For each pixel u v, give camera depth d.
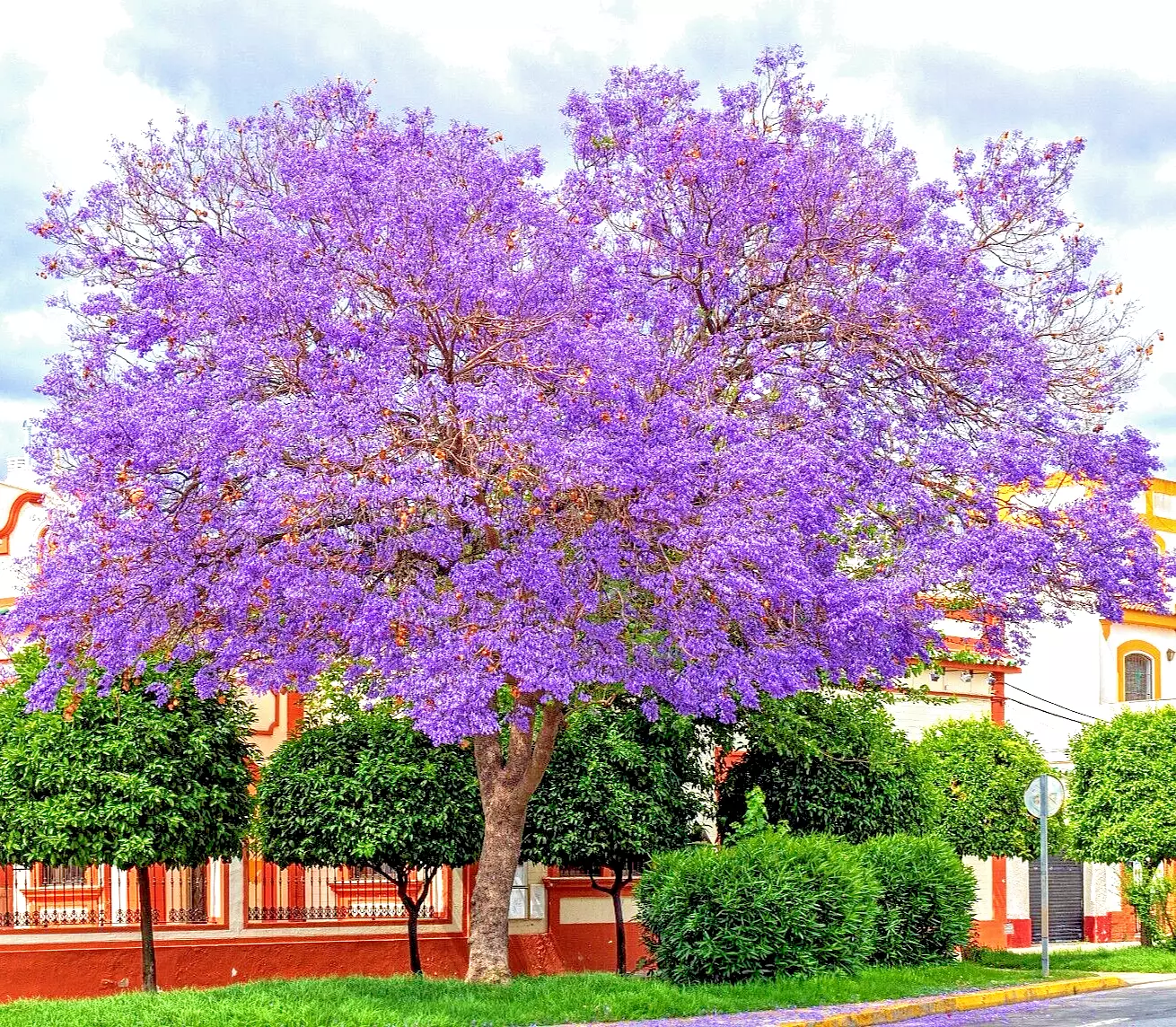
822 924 18.89
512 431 14.91
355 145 17.56
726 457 15.35
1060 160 19.02
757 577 15.31
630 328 15.61
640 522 15.12
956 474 17.25
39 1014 14.80
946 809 28.16
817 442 16.84
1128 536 17.55
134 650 15.49
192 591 15.28
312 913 22.55
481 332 16.50
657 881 19.23
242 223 17.11
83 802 18.50
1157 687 38.31
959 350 17.77
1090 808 30.31
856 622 15.72
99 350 17.08
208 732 19.20
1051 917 34.72
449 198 16.44
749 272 18.03
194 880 21.91
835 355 17.78
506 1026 15.09
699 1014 16.09
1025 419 17.83
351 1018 14.39
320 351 16.05
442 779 20.59
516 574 14.73
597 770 21.39
